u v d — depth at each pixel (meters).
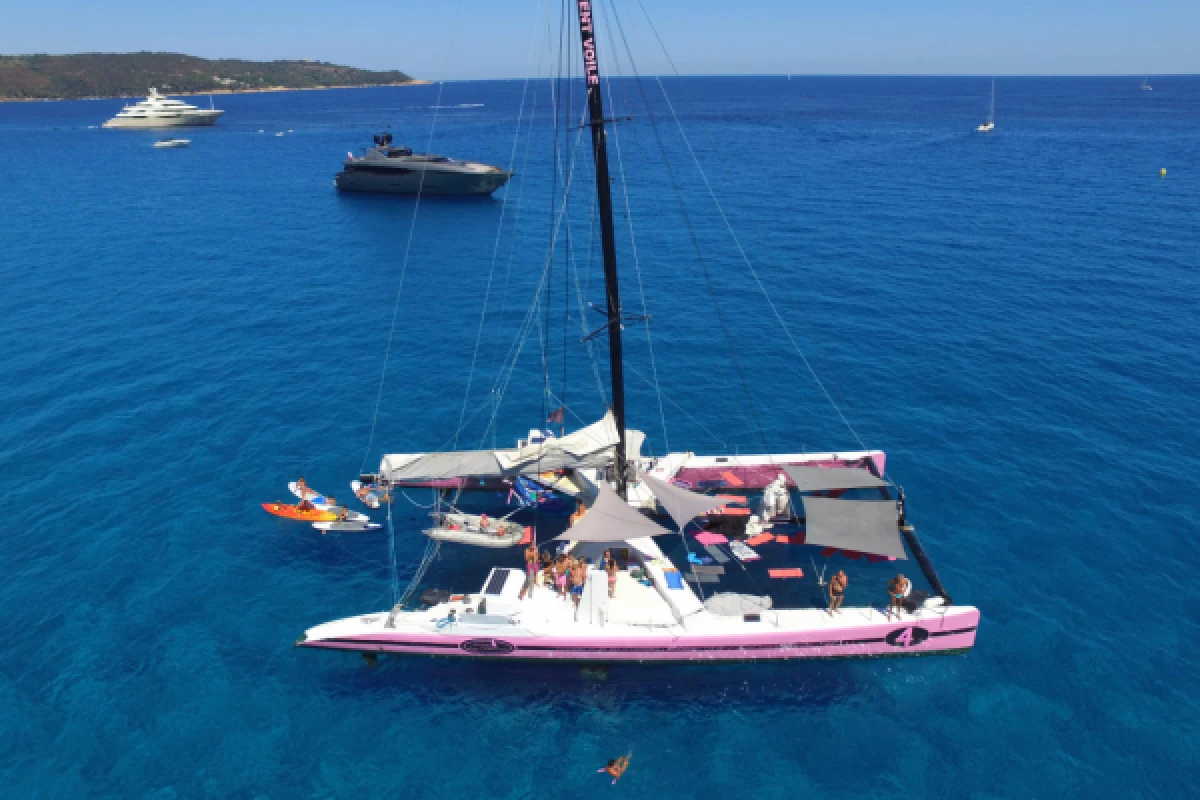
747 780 17.80
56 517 27.48
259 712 19.58
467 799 17.33
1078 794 17.31
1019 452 31.70
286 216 83.25
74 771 17.81
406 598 23.16
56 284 56.19
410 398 37.44
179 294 54.03
